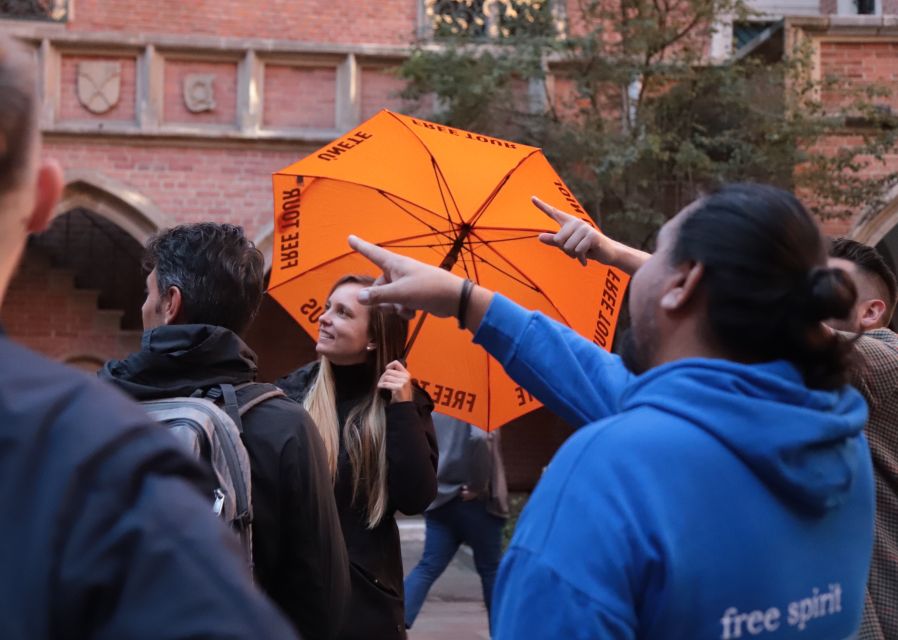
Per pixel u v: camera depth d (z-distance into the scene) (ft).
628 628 3.53
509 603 3.72
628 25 29.99
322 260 9.08
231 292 6.99
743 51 33.99
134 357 6.61
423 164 8.60
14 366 2.46
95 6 34.19
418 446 9.05
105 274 40.63
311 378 10.07
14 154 2.61
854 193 29.81
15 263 2.72
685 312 4.24
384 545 9.14
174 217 32.81
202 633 2.28
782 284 4.01
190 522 2.40
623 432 3.78
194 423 6.13
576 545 3.60
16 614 2.22
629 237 30.48
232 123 33.22
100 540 2.28
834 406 4.18
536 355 5.24
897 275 38.14
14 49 2.64
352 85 33.37
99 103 32.60
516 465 43.83
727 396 3.84
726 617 3.66
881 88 29.84
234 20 35.17
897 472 7.14
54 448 2.34
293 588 6.71
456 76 29.68
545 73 30.22
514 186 8.53
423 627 20.98
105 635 2.26
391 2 35.91
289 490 6.59
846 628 4.22
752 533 3.74
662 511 3.61
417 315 9.41
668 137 29.53
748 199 4.14
